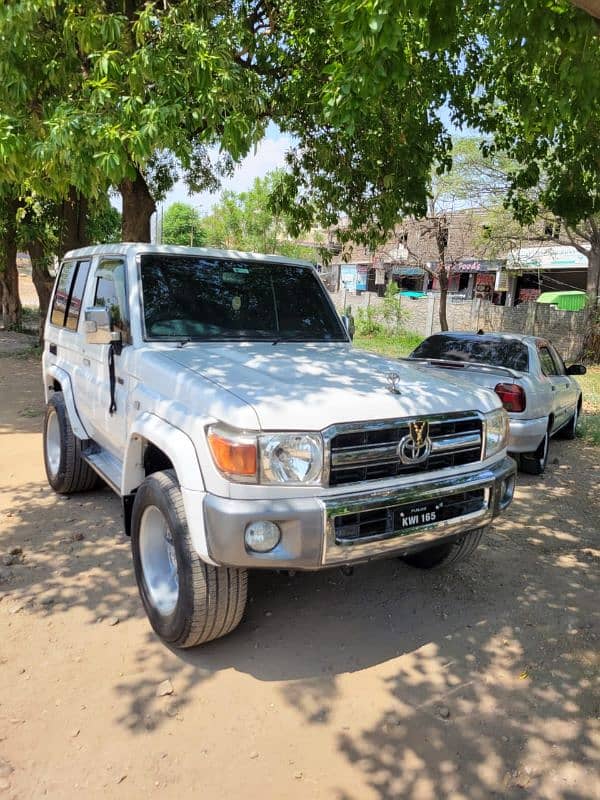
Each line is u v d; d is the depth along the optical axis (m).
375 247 10.02
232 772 2.56
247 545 2.81
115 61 5.50
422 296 24.58
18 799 2.37
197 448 2.97
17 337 19.45
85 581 4.05
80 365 5.14
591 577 4.49
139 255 4.30
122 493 3.74
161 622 3.32
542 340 7.80
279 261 4.90
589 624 3.84
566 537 5.28
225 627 3.20
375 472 3.09
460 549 4.18
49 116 6.10
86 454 5.01
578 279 26.11
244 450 2.79
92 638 3.43
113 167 5.20
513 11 4.63
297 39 8.19
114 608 3.75
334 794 2.48
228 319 4.36
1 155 5.54
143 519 3.45
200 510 2.89
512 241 19.88
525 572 4.54
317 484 2.89
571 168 8.45
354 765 2.64
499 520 5.64
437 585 4.26
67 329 5.58
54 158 5.74
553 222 16.14
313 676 3.20
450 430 3.36
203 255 4.55
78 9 5.87
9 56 5.69
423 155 8.57
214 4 6.81
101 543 4.62
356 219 9.50
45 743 2.66
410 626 3.72
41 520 5.04
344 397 3.11
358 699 3.05
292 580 4.25
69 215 12.88
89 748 2.64
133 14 6.62
